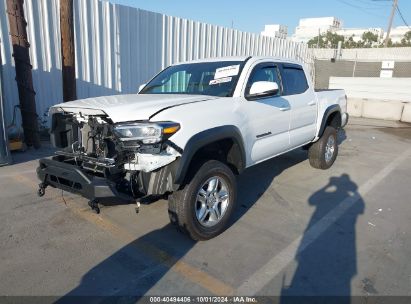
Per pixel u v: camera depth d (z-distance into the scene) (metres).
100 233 3.68
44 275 2.94
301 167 6.42
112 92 9.24
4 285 2.79
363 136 10.09
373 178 5.85
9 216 4.02
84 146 3.39
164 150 3.01
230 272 3.04
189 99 3.62
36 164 6.04
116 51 9.08
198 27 11.23
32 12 7.46
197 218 3.41
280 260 3.24
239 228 3.86
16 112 7.54
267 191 5.08
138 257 3.24
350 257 3.31
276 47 15.71
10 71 7.38
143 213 4.19
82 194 3.11
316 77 19.84
